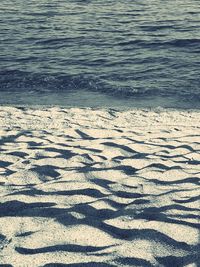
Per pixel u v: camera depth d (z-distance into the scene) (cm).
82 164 434
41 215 319
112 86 1109
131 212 323
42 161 441
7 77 1180
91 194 356
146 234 289
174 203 338
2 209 329
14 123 669
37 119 705
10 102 980
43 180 390
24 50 1469
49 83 1138
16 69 1245
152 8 2384
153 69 1257
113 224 304
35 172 408
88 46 1527
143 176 400
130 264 254
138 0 2744
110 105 962
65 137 550
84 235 289
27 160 443
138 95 1041
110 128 632
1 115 739
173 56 1398
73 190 363
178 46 1526
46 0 2791
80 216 316
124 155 464
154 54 1423
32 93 1062
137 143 512
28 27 1866
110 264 254
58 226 301
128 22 1966
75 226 301
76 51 1459
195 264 255
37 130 593
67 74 1205
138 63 1319
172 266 254
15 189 365
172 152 478
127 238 285
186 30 1761
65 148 488
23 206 333
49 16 2153
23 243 278
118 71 1238
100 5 2536
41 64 1304
